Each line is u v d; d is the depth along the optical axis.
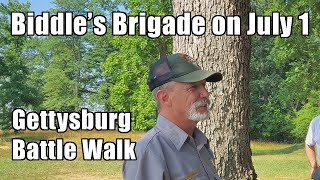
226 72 4.81
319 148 5.44
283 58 17.91
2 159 23.92
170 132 2.49
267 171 18.98
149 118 34.91
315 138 5.50
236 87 4.84
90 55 61.84
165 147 2.45
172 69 2.55
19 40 48.59
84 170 19.55
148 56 33.53
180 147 2.47
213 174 2.59
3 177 16.92
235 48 4.82
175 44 4.91
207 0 4.77
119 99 34.81
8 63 48.81
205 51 4.80
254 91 54.25
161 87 2.56
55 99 60.44
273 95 53.62
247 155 4.91
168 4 31.00
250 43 4.96
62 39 62.66
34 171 18.91
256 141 49.19
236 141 4.84
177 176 2.43
